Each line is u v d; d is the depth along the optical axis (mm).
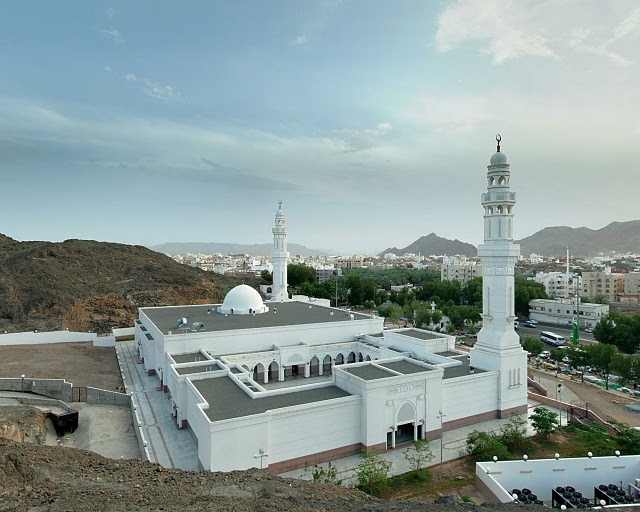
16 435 38281
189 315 76875
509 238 53281
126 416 50969
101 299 118375
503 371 52219
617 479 37406
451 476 38656
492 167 52750
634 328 91250
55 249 137750
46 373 63344
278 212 101250
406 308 124375
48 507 20375
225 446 35812
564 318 130750
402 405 44250
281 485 25891
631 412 56781
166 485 24125
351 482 36938
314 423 40375
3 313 102312
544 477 36719
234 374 49188
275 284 102188
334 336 70188
